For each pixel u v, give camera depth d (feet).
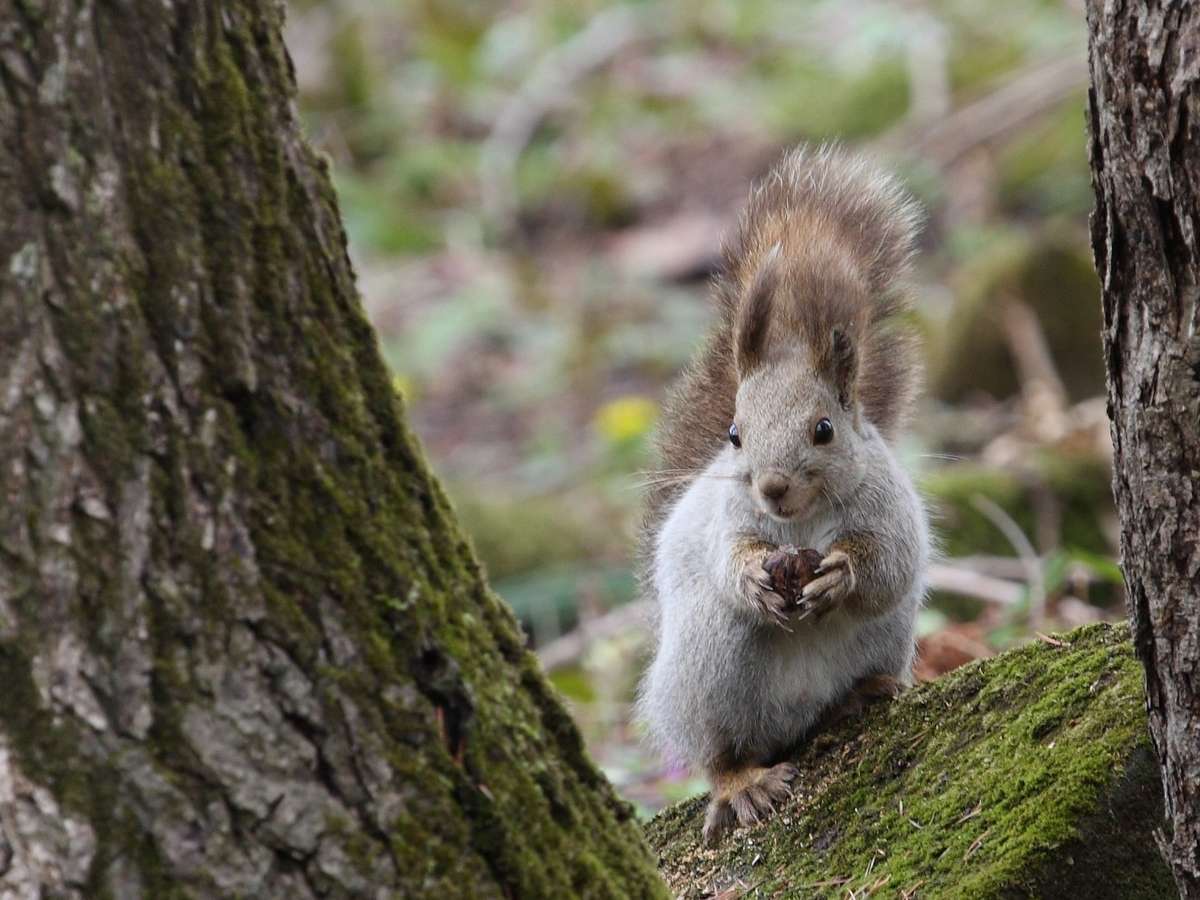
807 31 85.71
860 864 22.08
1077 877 19.76
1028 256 53.47
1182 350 15.84
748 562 25.27
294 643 14.06
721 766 26.76
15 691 13.32
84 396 13.30
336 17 86.17
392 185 80.33
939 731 23.68
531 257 76.33
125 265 13.41
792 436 24.71
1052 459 45.75
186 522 13.69
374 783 14.30
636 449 54.65
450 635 15.05
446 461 61.67
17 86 12.96
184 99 13.70
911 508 26.48
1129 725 20.56
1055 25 75.41
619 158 80.53
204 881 13.69
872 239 27.66
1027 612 38.58
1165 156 15.26
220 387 13.87
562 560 49.60
